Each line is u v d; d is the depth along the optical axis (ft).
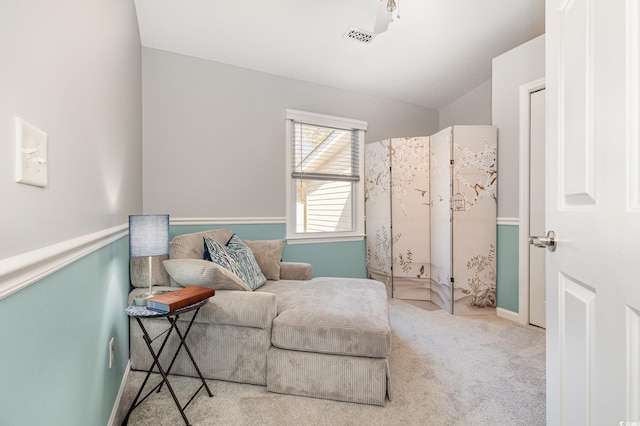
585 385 2.42
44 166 2.44
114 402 4.73
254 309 5.42
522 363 6.38
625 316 1.94
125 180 5.91
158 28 7.87
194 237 7.29
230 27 7.93
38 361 2.35
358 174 11.94
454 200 9.46
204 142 9.23
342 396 5.13
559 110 2.94
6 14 1.94
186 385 5.56
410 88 11.58
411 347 7.11
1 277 1.82
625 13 1.98
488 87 11.18
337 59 9.55
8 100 1.95
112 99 4.78
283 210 10.48
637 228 1.84
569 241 2.71
